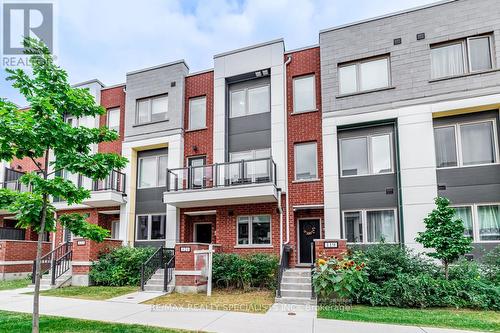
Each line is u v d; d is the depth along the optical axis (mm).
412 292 8922
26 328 6910
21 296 11070
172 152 15734
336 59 13445
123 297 10695
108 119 17859
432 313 8258
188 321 7656
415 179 11727
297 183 13617
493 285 8844
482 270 9789
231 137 15172
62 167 6371
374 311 8547
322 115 13336
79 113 6754
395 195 12188
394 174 12320
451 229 9352
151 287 11930
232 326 7230
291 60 14617
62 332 6672
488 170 11289
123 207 16281
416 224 11461
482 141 11609
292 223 13414
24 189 17719
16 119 5559
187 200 13828
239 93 15484
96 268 13359
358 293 9320
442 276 9531
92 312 8602
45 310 8859
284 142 13961
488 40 11734
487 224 11086
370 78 13031
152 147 16531
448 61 12133
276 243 13516
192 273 11523
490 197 11109
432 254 9562
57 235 17547
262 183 12820
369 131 12914
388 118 12391
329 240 10219
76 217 6766
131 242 16000
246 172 13852
